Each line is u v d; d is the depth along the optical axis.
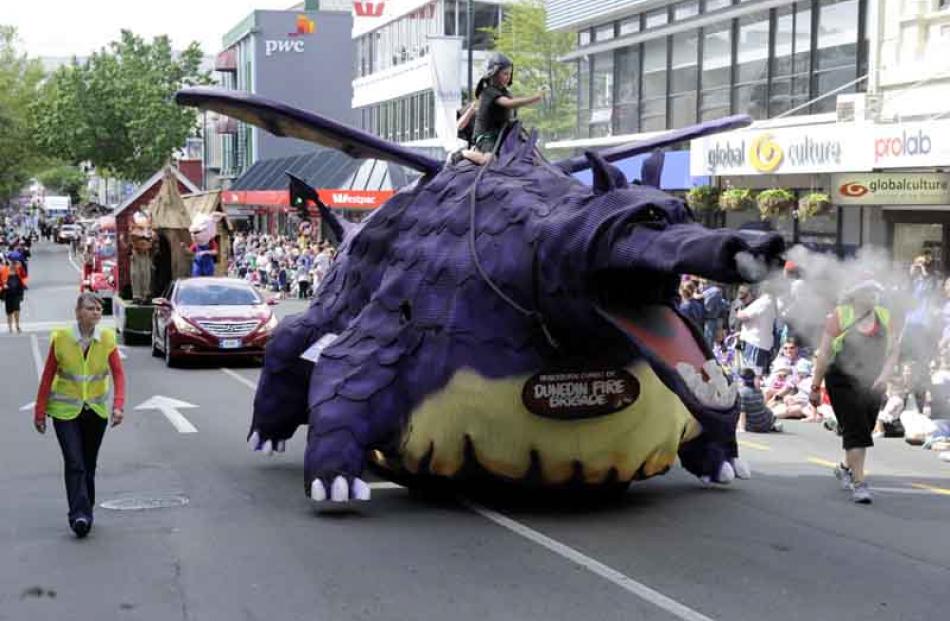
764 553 7.84
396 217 9.70
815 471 10.88
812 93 22.00
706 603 6.72
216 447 12.22
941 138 15.34
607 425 8.50
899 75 19.28
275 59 64.25
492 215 8.65
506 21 39.44
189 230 25.16
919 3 18.97
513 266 8.22
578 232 7.62
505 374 8.30
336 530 8.50
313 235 40.44
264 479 10.47
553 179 8.66
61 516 9.05
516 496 9.59
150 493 9.88
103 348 8.45
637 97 28.39
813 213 17.61
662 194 7.55
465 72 39.50
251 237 44.66
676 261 6.71
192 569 7.54
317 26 64.75
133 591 7.09
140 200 27.53
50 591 7.11
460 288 8.55
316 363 9.33
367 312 9.24
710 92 25.50
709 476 9.90
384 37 48.47
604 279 7.66
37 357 21.73
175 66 62.31
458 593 6.95
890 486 10.16
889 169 17.11
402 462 8.88
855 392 9.46
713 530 8.48
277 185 46.84
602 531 8.45
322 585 7.15
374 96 49.03
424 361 8.65
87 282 32.47
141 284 24.86
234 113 10.02
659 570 7.42
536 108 35.59
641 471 8.84
